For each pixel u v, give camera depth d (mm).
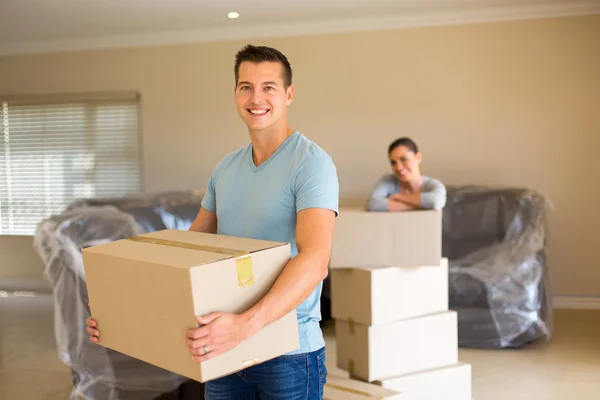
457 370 2654
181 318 1155
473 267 3840
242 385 1452
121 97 5633
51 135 5895
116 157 5727
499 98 4816
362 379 2557
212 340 1131
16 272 6016
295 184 1394
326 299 4379
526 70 4754
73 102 5789
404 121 5004
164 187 5594
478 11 4730
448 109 4914
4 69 5934
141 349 1261
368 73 5035
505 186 4410
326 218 1354
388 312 2527
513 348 3750
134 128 5648
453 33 4855
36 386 3240
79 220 2660
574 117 4699
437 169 4965
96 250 1359
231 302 1187
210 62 5383
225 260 1176
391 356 2547
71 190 5895
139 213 3041
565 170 4738
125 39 5520
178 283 1146
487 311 3719
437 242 2453
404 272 2568
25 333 4316
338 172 5152
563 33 4668
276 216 1424
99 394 2590
